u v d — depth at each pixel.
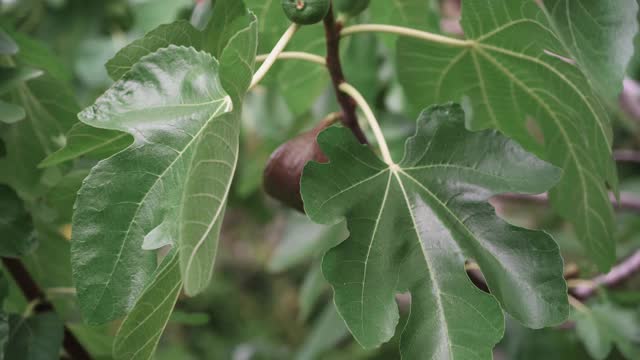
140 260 0.68
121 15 1.37
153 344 0.69
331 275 0.69
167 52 0.70
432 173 0.72
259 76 0.71
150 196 0.68
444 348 0.68
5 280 0.79
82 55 1.32
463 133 0.72
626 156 1.40
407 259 0.70
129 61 0.75
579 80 0.80
